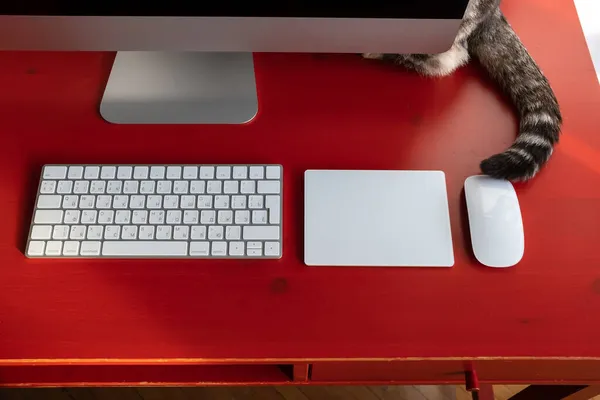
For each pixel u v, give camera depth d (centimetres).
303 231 64
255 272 62
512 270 62
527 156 66
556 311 59
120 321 59
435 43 64
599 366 62
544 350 58
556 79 76
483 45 77
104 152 69
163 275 61
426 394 112
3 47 65
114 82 74
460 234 64
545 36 80
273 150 70
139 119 71
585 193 66
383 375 71
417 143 70
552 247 63
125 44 64
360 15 61
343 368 66
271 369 75
